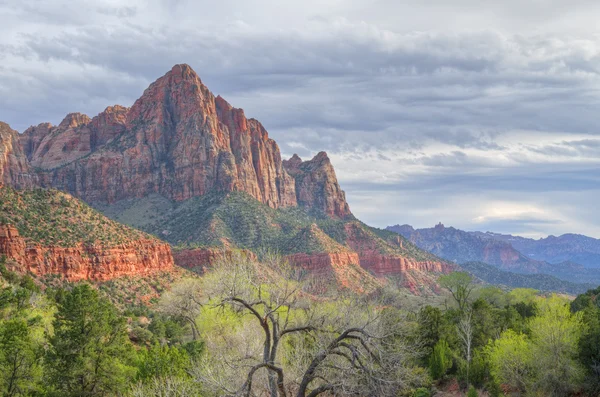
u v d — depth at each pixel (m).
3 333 39.12
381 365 26.22
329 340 28.36
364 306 37.06
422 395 46.78
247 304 27.75
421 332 58.97
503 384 52.28
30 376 38.31
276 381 26.97
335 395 26.77
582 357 45.72
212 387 27.55
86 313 42.28
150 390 33.69
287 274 31.55
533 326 51.31
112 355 43.22
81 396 40.81
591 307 62.03
